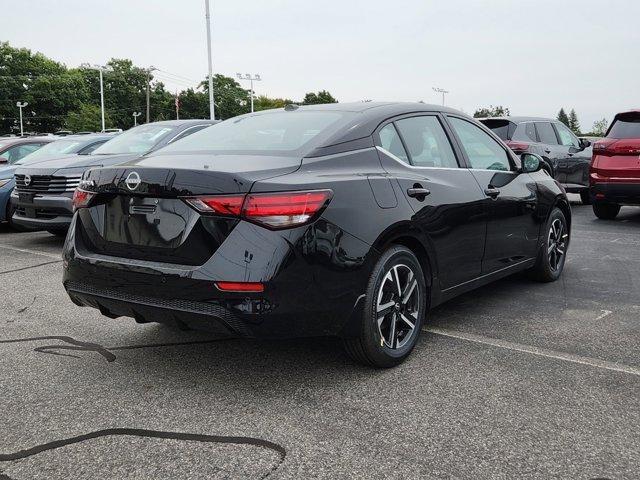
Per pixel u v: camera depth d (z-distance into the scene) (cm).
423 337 396
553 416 282
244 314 281
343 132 345
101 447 259
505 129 1079
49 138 1109
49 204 718
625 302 477
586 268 603
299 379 329
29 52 9994
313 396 307
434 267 372
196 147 370
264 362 354
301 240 288
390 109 384
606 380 323
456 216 385
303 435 268
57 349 379
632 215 1043
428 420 280
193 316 291
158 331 414
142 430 274
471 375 331
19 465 246
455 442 260
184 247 294
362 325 320
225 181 286
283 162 312
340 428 273
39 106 9850
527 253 491
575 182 1175
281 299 284
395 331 346
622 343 380
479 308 463
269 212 283
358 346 329
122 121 11400
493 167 457
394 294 342
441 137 412
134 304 308
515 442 259
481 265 423
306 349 375
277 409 293
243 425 277
